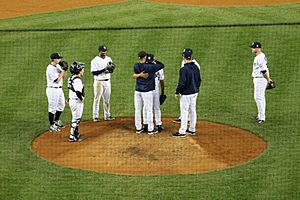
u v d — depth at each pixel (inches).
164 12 4242.1
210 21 3996.1
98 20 4104.3
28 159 2394.2
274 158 2399.1
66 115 2942.9
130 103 3075.8
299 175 2255.2
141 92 2561.5
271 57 3501.5
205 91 3203.7
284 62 3449.8
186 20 4020.7
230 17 4109.3
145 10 4323.3
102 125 2758.4
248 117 2883.9
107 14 4264.3
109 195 2110.0
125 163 2342.5
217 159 2381.9
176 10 4301.2
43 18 4276.6
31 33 3838.6
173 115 2923.2
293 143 2556.6
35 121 2844.5
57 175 2255.2
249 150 2471.7
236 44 3649.1
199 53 3558.1
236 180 2214.6
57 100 2672.2
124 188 2155.5
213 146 2501.2
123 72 3393.2
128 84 3280.0
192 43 3659.0
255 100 2805.1
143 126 2682.1
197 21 3998.5
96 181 2206.0
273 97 3110.2
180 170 2287.2
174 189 2146.9
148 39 3708.2
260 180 2215.8
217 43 3663.9
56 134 2662.4
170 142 2529.5
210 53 3558.1
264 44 3644.2
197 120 2839.6
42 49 3614.7
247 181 2208.4
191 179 2217.0
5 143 2568.9
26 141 2586.1
